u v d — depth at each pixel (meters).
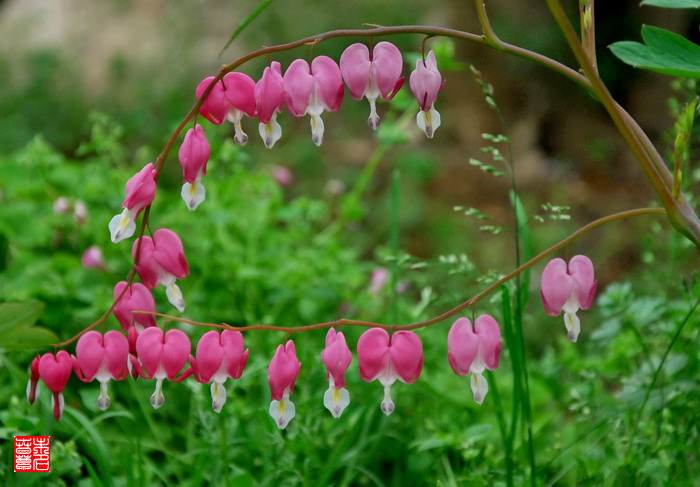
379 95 1.00
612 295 1.20
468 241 2.32
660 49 1.01
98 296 1.32
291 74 1.00
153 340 1.00
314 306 1.41
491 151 1.13
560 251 2.32
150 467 1.15
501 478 1.15
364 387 1.25
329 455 1.21
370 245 2.31
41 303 0.99
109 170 1.55
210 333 1.00
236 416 1.18
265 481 1.15
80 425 1.19
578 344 1.64
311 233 1.69
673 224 1.00
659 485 1.13
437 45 1.34
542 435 1.28
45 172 1.55
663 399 1.14
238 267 1.42
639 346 1.24
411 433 1.24
